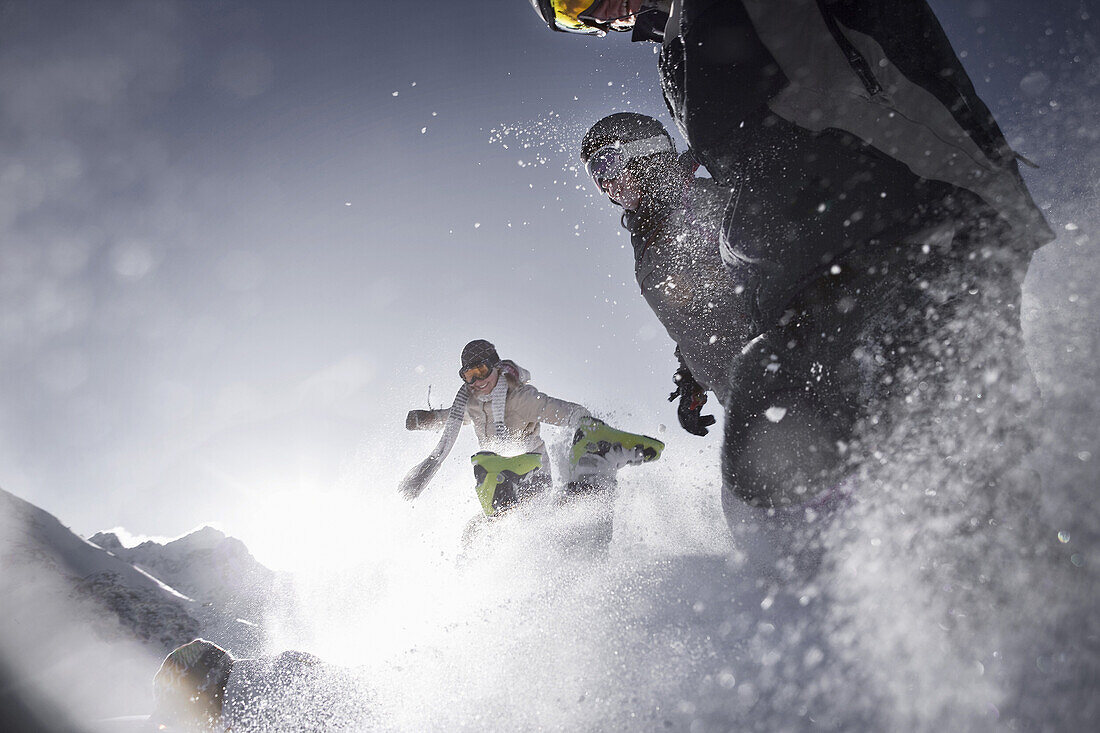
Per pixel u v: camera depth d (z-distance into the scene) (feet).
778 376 7.46
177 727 6.40
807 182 7.63
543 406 12.69
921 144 7.51
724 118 7.88
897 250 7.41
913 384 7.27
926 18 7.66
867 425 7.29
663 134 11.03
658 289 10.91
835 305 7.41
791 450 7.33
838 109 7.56
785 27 7.56
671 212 10.76
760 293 7.84
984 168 7.61
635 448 10.72
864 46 7.48
